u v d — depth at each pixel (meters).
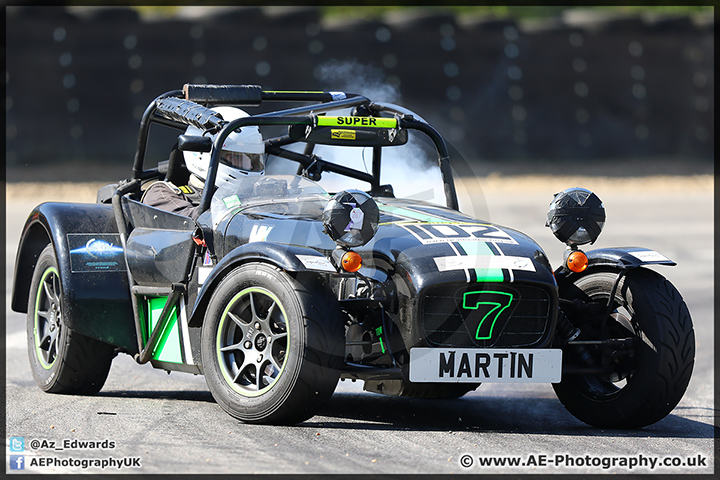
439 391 16.83
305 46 99.62
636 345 16.97
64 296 18.78
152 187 20.36
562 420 18.30
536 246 16.91
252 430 16.02
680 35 106.50
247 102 20.64
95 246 19.39
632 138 104.62
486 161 99.38
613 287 17.36
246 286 16.17
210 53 98.00
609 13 107.25
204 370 16.70
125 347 19.03
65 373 19.42
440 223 17.22
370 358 16.20
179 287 17.94
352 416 17.75
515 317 16.12
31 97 93.69
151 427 16.42
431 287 15.48
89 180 81.50
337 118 18.34
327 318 15.45
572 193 17.89
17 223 56.56
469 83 102.69
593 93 105.06
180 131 22.08
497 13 119.31
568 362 17.67
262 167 19.47
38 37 94.38
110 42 96.00
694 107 106.12
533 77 104.12
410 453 14.78
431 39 102.19
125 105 95.50
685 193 77.62
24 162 91.50
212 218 18.00
